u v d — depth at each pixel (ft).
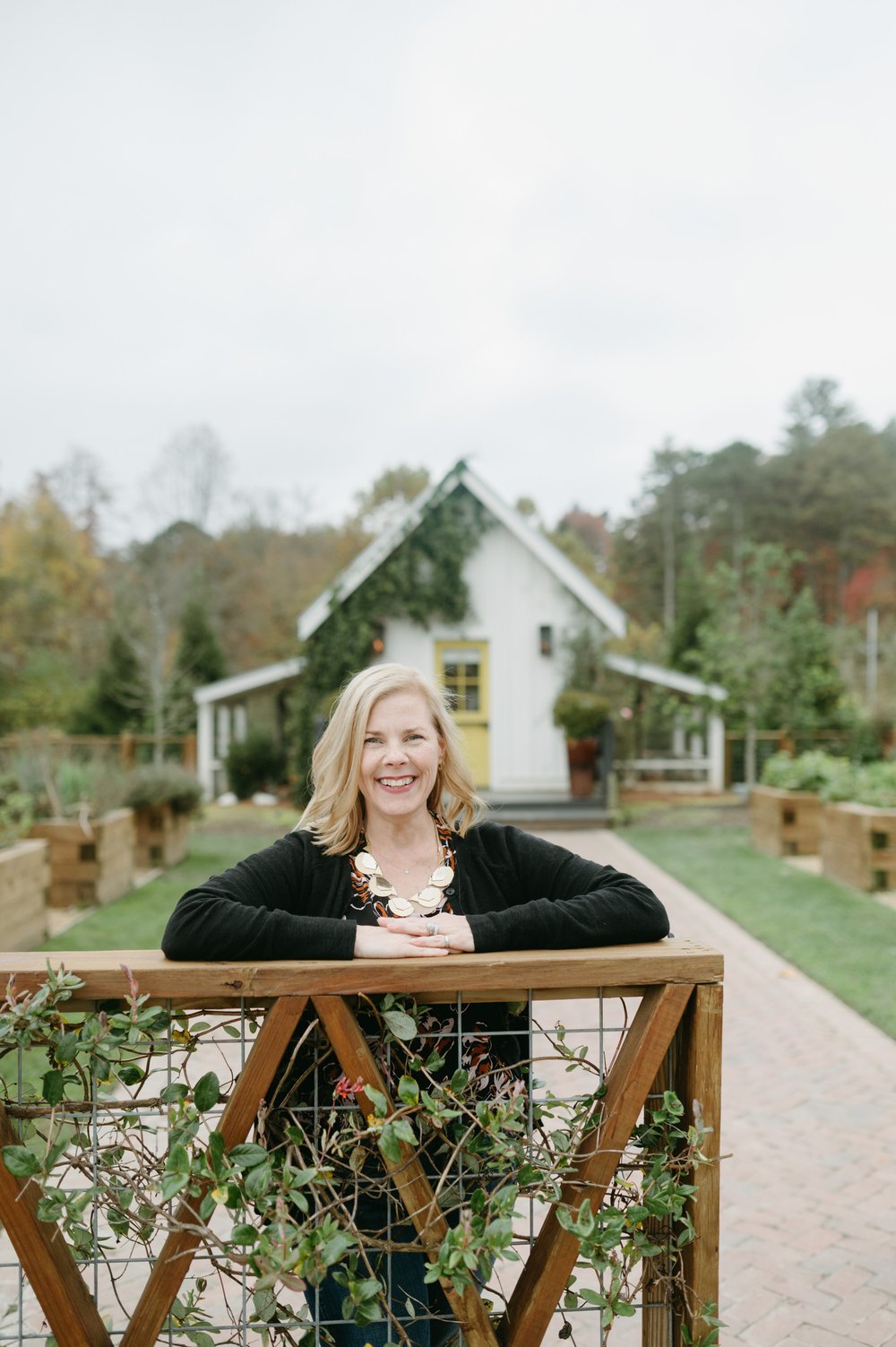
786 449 169.68
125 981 4.83
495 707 55.98
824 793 32.96
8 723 78.89
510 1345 5.16
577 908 5.31
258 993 4.84
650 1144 5.32
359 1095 4.86
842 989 18.86
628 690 60.49
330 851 6.11
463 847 6.22
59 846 27.61
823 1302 8.70
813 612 61.21
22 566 103.96
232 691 62.49
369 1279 4.87
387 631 56.13
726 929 24.67
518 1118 5.18
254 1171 4.67
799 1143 12.30
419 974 4.90
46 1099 4.89
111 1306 8.28
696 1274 5.17
